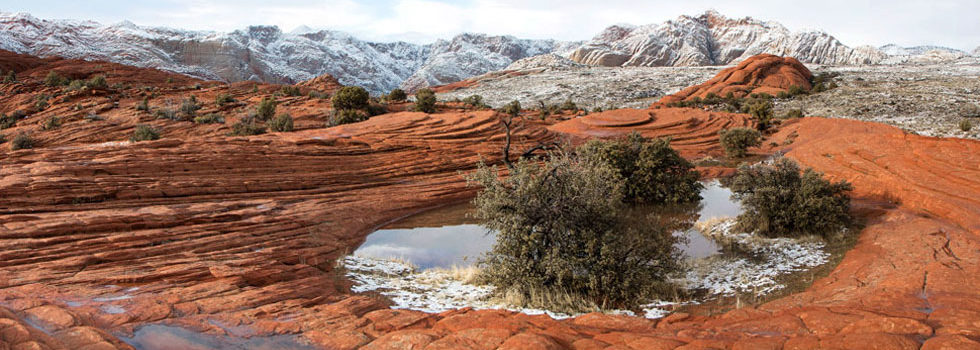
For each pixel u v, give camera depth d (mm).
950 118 45688
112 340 4539
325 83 82938
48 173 14461
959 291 6891
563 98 95875
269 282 9164
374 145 24406
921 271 8055
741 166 14609
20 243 9648
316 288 8570
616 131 42156
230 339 5145
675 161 19609
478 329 4793
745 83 89438
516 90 112250
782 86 86500
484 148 27281
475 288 9570
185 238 11414
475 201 10023
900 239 10742
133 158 16922
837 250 11148
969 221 11719
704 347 4375
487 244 13383
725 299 8523
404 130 29609
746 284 9328
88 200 13656
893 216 13000
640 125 42938
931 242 10180
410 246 13266
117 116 42156
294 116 42125
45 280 7773
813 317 5449
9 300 5965
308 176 19266
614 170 18312
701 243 12977
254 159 19297
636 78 117375
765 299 8336
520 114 58312
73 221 11000
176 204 14430
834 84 82625
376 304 6984
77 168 15203
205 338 5156
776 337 4676
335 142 23656
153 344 4969
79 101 48938
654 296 8797
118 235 10742
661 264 9180
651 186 19016
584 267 9047
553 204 9305
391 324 5602
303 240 12438
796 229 13008
